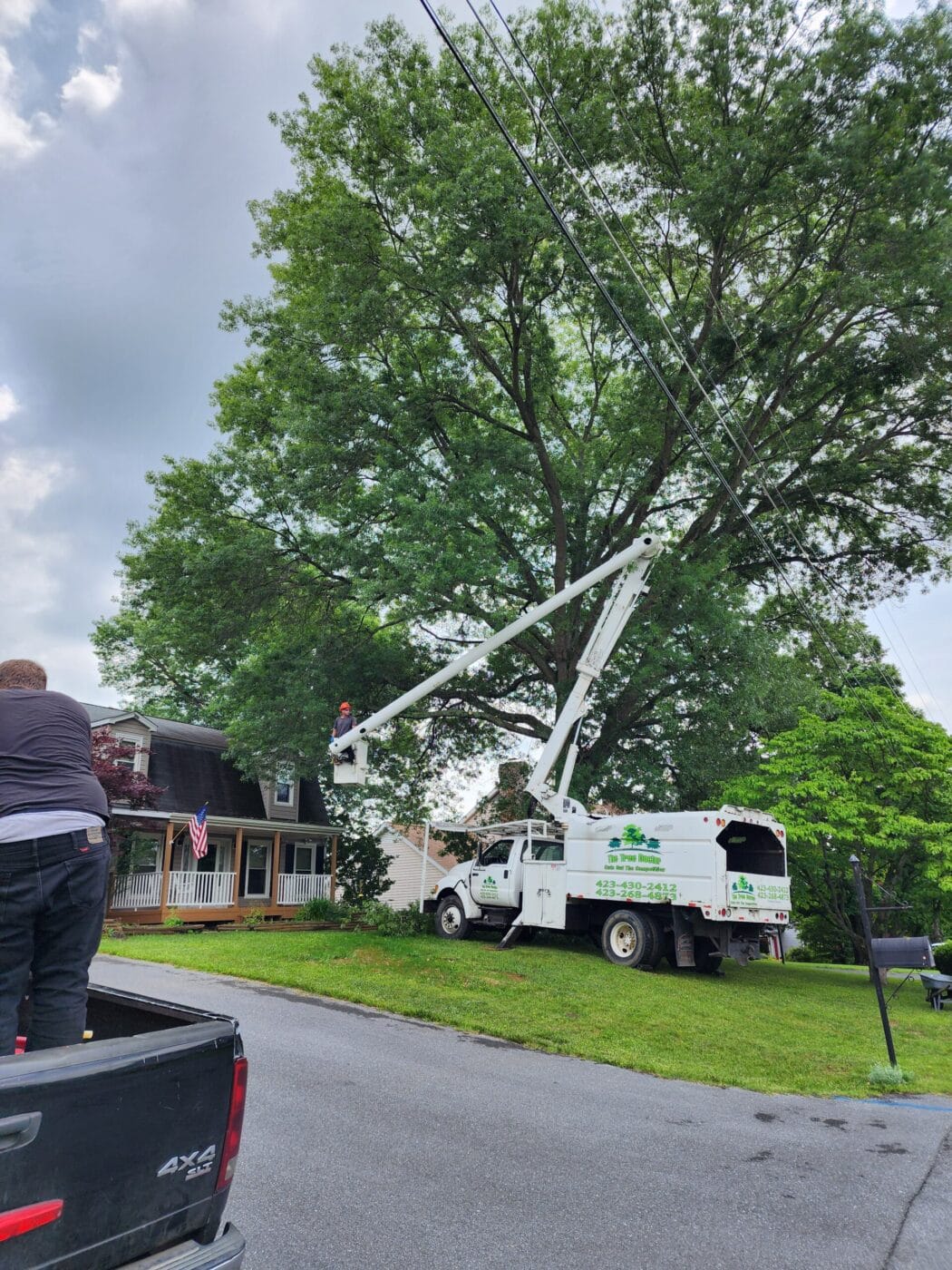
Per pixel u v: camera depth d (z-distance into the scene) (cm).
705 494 2292
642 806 2205
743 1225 479
